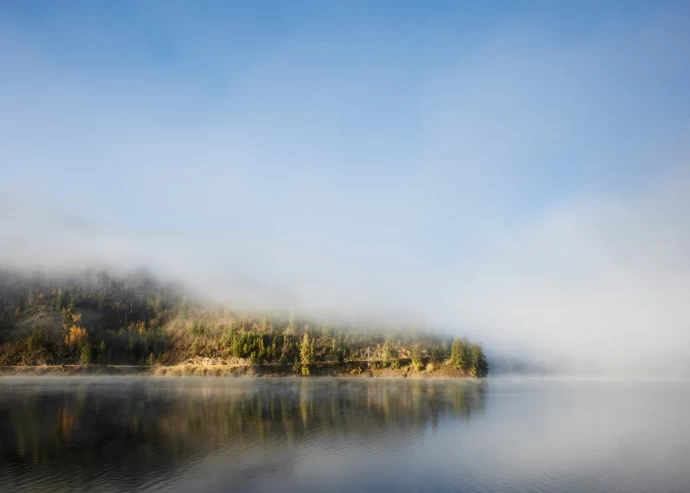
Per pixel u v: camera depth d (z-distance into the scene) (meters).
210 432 94.75
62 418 107.62
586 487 63.44
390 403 146.12
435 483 63.41
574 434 102.50
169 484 61.16
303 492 58.78
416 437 93.88
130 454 75.69
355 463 72.62
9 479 62.06
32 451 77.06
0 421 103.44
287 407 132.88
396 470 69.19
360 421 111.50
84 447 80.12
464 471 69.56
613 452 84.44
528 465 73.69
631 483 65.50
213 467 69.06
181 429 97.50
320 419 113.19
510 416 126.38
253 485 61.25
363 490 60.03
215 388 184.75
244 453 77.56
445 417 120.94
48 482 61.06
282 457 75.56
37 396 148.25
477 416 124.12
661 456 81.62
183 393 164.12
